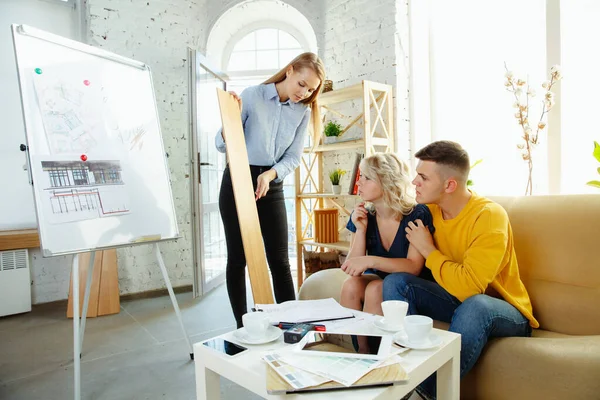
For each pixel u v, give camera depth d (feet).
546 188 7.92
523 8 8.08
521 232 4.94
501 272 4.54
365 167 5.14
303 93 5.80
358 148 10.25
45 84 5.48
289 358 2.85
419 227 4.73
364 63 10.18
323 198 10.91
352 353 2.89
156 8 10.61
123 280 10.08
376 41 9.87
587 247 4.46
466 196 4.65
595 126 7.16
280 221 6.28
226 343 3.26
